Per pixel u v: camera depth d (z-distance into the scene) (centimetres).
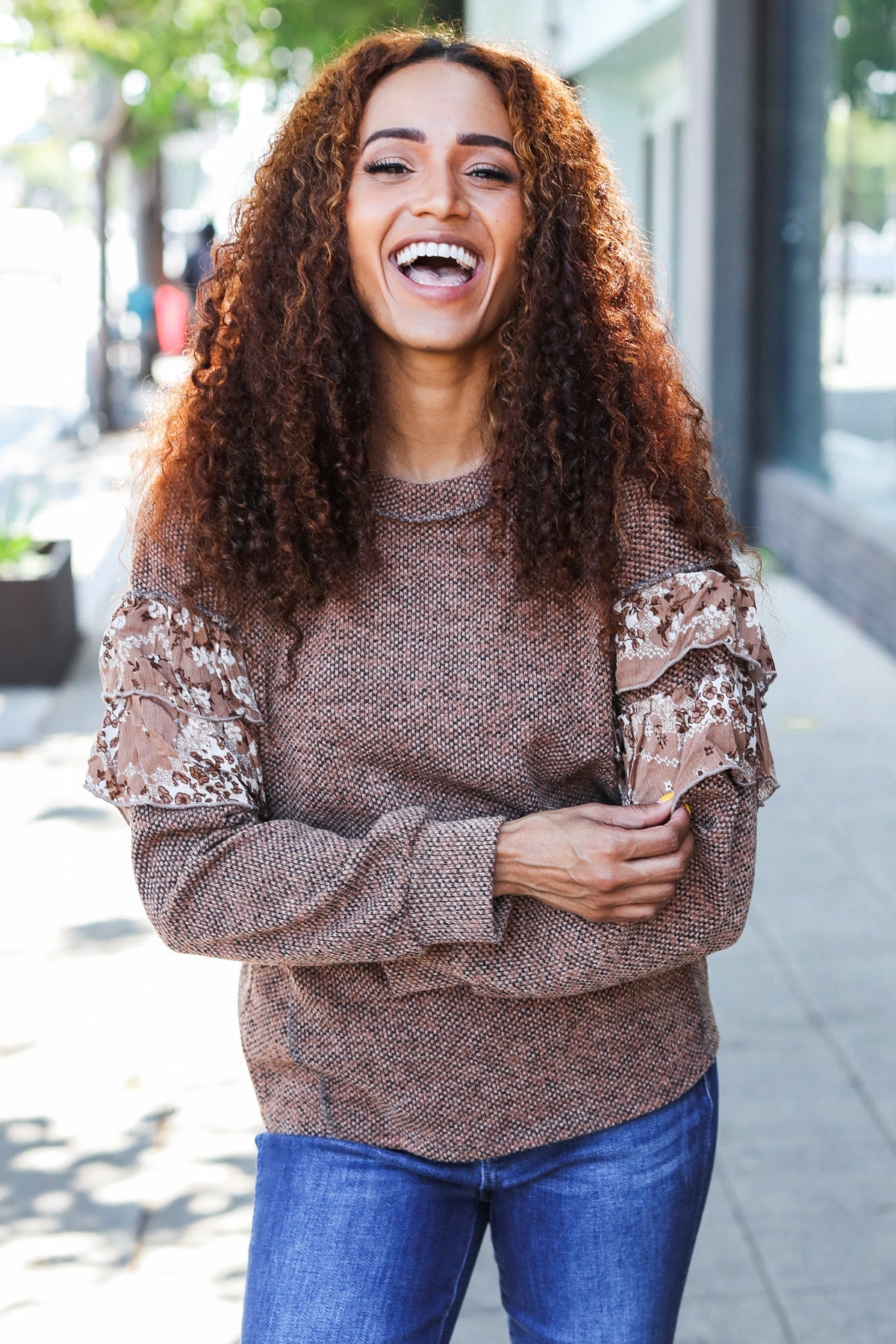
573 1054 175
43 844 545
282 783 176
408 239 168
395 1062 175
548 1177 179
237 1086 379
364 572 170
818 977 436
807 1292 299
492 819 165
